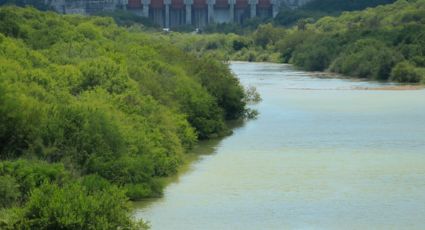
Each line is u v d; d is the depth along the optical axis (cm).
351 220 6562
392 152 9306
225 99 11712
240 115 11988
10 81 7775
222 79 11769
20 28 10944
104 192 5806
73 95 8681
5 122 6756
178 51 12862
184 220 6494
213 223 6438
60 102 7825
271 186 7594
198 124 10075
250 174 8081
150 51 11656
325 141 10038
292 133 10650
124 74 9194
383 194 7338
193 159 8806
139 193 7006
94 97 8362
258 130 10900
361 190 7475
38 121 6938
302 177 7962
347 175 8081
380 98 14725
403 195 7306
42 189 5694
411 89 16312
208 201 7044
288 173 8138
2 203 5953
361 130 10919
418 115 12388
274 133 10638
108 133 7131
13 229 5478
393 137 10344
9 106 6788
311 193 7356
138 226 5769
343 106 13538
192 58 12625
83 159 6894
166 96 9706
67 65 9394
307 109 13162
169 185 7594
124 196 5962
